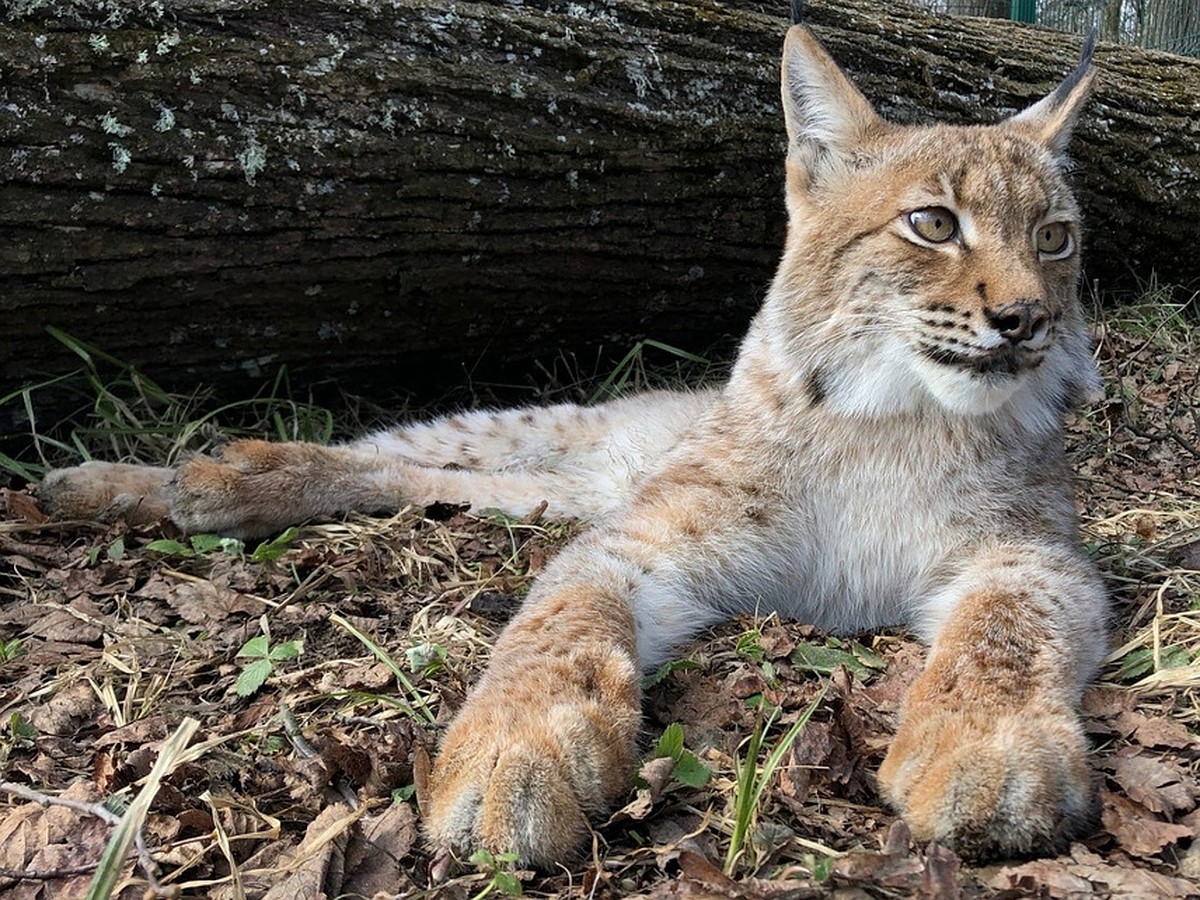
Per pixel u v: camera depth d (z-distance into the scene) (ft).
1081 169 4.71
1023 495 2.68
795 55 2.79
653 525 2.68
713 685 2.37
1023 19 6.73
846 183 2.74
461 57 3.44
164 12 3.11
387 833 1.98
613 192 3.74
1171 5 8.30
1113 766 2.08
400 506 3.30
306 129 3.26
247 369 3.70
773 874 1.90
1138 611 2.68
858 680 2.39
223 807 2.05
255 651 2.49
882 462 2.67
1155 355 4.62
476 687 2.25
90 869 1.93
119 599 2.74
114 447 3.49
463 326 3.87
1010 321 2.44
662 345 4.16
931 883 1.79
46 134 3.02
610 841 1.98
